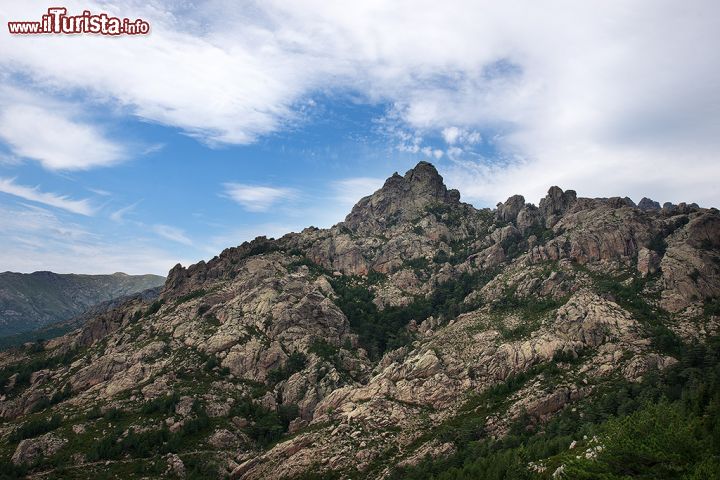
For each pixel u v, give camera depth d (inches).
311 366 7721.5
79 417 6830.7
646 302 7140.8
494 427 5506.9
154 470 5782.5
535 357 6422.2
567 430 4943.4
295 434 6387.8
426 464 5049.2
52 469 5728.3
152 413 6771.7
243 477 5782.5
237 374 7795.3
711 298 6973.4
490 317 7869.1
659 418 3243.1
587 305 6855.3
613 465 3179.1
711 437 3176.7
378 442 5738.2
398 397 6505.9
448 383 6505.9
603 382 5659.5
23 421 6983.3
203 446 6323.8
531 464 4170.8
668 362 5723.4
